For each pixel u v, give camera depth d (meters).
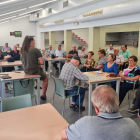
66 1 7.90
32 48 3.44
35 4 7.96
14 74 3.53
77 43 14.41
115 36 10.90
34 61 3.46
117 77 3.35
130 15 5.21
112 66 3.91
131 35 10.12
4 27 13.34
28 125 1.55
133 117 3.17
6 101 2.02
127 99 4.14
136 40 9.82
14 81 2.91
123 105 3.77
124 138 0.97
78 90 3.19
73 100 3.57
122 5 4.81
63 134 1.19
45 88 4.01
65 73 3.10
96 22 6.75
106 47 9.88
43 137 1.37
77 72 3.03
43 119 1.66
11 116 1.72
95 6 6.52
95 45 7.20
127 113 3.35
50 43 11.68
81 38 14.40
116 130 0.99
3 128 1.50
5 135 1.39
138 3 4.34
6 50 9.34
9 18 11.45
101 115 1.06
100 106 1.07
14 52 6.49
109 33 10.58
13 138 1.35
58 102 3.92
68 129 1.15
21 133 1.42
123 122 1.03
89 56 5.29
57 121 1.63
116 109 1.05
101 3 6.18
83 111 3.44
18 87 2.97
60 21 8.84
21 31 13.96
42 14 11.23
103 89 1.13
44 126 1.54
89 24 7.21
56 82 3.19
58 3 8.77
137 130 1.04
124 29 8.97
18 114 1.77
